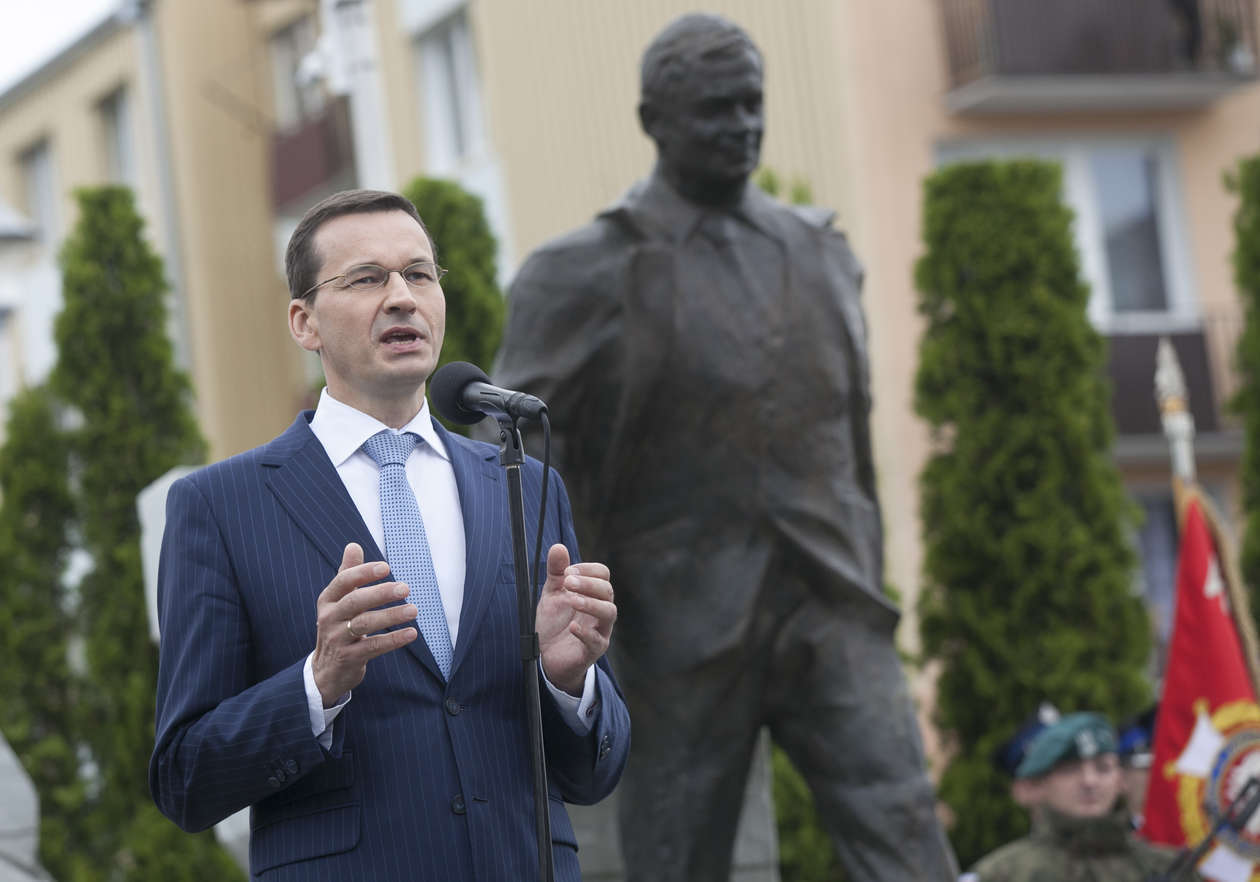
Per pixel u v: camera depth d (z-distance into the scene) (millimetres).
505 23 17219
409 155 18203
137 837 11070
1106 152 15625
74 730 11789
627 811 5352
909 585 14102
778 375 5309
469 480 3371
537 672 3199
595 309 5336
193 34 21531
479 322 10773
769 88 15266
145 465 11836
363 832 3074
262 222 21688
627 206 5395
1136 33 15297
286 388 21672
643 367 5281
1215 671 7527
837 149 14758
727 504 5297
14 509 11891
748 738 5344
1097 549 10195
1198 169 15789
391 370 3293
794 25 15023
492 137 17516
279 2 21516
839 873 10039
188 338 20922
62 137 23141
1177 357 15422
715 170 5320
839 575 5297
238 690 3156
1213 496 15812
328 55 11117
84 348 11984
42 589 11883
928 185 10695
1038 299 10398
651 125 5406
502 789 3162
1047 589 10195
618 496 5363
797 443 5320
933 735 11977
